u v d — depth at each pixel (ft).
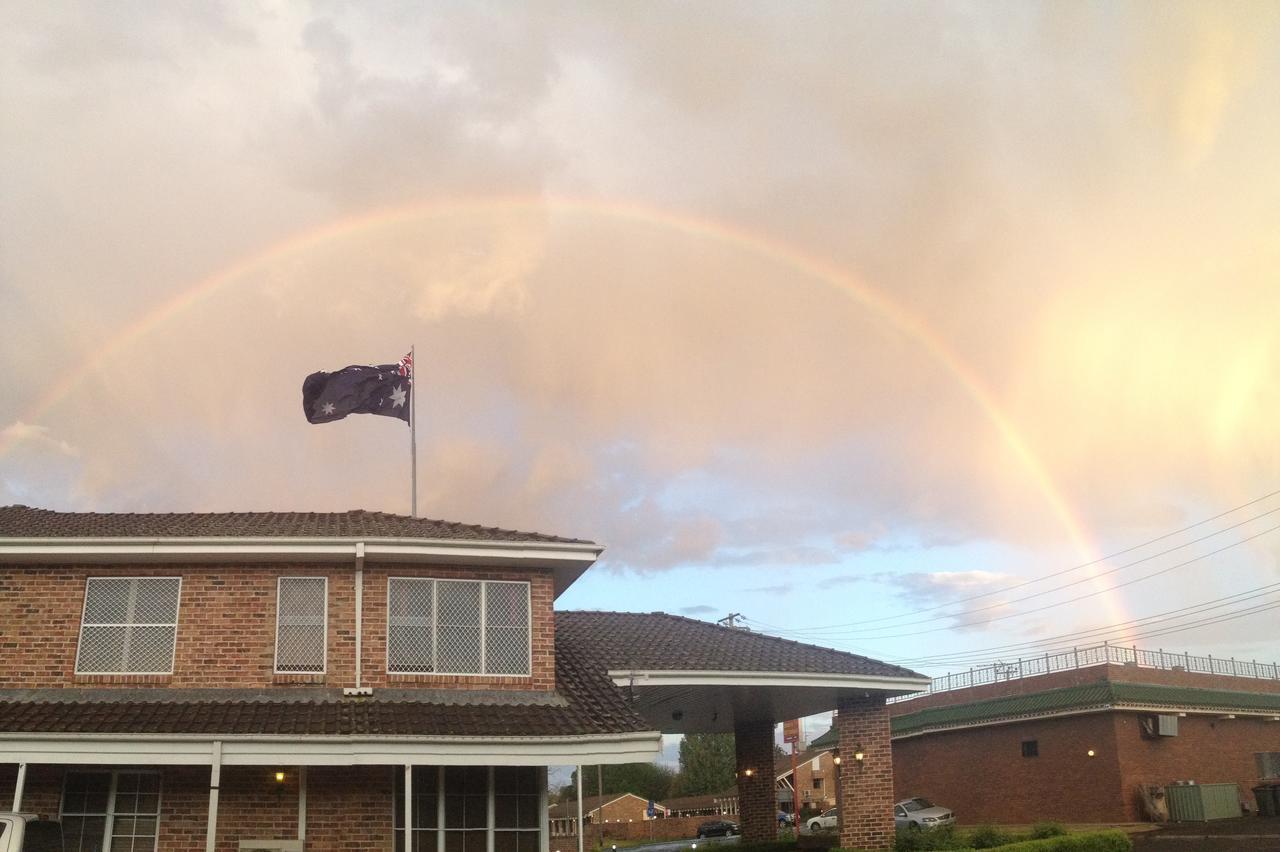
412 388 76.02
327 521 62.54
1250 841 85.76
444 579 56.54
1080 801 115.85
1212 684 129.49
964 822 128.88
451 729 49.16
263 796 51.03
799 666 68.95
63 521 61.93
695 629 77.46
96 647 53.06
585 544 57.36
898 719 141.28
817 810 181.57
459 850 52.13
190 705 50.65
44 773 50.49
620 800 281.13
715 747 310.65
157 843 50.03
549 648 56.90
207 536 53.57
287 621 54.49
